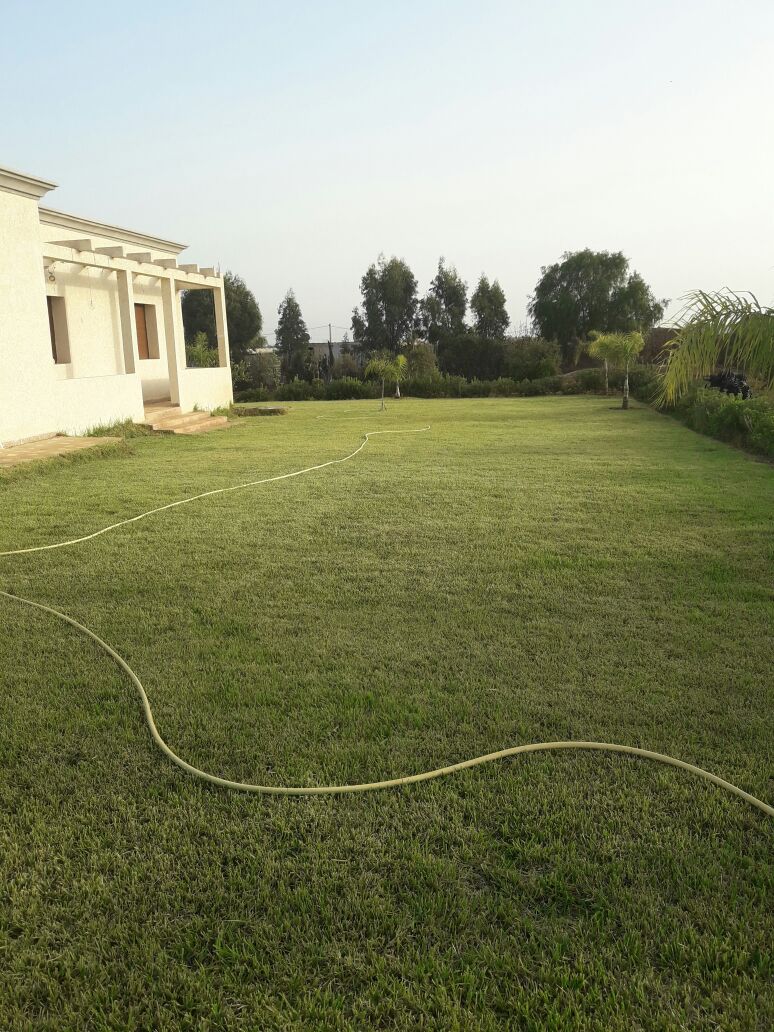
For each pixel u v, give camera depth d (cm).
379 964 193
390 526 685
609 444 1333
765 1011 179
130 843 242
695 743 297
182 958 197
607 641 401
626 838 240
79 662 381
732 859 230
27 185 1145
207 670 370
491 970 192
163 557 582
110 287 1673
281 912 212
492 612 451
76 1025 179
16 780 276
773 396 545
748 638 403
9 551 600
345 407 2527
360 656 385
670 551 584
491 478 957
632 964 192
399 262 4647
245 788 269
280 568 548
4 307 1117
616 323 4288
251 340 4344
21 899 217
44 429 1230
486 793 265
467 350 4297
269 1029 177
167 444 1375
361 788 268
